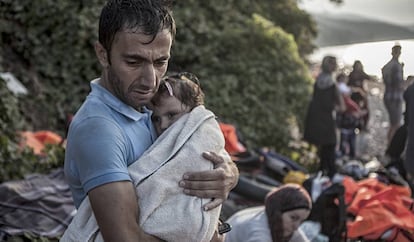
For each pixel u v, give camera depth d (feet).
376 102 34.19
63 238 6.79
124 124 6.65
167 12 6.49
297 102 30.25
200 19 29.94
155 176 6.53
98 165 6.30
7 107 20.49
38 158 17.99
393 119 23.20
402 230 13.85
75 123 6.57
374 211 14.08
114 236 6.23
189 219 6.51
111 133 6.44
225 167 6.81
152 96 6.63
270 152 22.18
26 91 24.02
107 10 6.45
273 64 29.99
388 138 23.49
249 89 29.30
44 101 25.55
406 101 19.31
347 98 31.89
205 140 6.83
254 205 17.01
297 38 37.63
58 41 27.25
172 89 7.06
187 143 6.75
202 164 6.70
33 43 27.04
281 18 37.06
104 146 6.35
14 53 26.89
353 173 22.43
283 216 12.38
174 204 6.55
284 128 29.45
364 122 32.24
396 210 14.28
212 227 6.72
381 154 30.81
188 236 6.54
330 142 27.55
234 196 17.07
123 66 6.39
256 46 30.17
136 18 6.30
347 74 36.94
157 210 6.51
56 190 14.87
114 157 6.35
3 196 14.12
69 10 27.22
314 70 39.60
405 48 24.63
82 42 27.27
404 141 19.48
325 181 16.79
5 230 13.69
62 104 26.30
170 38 6.51
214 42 29.78
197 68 29.09
